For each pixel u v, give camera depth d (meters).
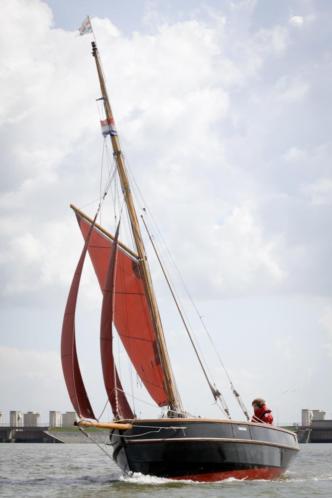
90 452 78.44
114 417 31.98
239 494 27.09
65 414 126.50
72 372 32.03
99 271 37.88
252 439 31.56
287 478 36.16
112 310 32.56
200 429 29.91
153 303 36.25
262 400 34.66
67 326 32.44
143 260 36.72
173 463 29.94
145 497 26.08
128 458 30.97
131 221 37.34
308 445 99.75
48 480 36.12
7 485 33.31
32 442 124.00
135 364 36.56
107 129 38.16
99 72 39.19
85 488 30.55
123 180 37.84
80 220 38.62
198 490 27.95
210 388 36.75
